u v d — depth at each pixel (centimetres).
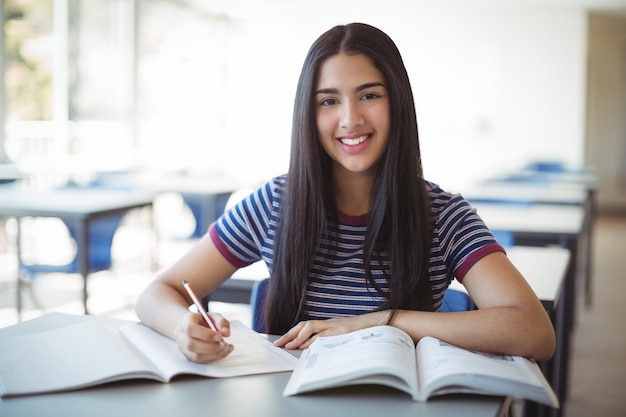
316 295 141
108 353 114
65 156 652
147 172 752
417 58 991
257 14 985
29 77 600
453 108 986
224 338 130
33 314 410
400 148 136
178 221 721
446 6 930
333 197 142
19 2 582
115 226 370
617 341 408
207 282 149
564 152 960
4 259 552
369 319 127
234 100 1024
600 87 1183
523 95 966
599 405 300
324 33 138
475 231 139
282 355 121
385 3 912
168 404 98
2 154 569
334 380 100
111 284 501
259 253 152
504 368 105
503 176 635
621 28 1158
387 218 137
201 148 940
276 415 94
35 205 349
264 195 150
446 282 142
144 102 789
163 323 129
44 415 93
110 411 95
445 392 99
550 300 178
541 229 316
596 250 780
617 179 1192
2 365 110
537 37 956
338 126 135
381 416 93
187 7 888
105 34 712
